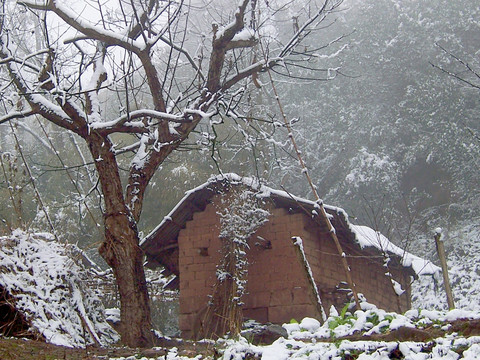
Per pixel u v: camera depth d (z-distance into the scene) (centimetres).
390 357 506
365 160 3044
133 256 1098
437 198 3241
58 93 1112
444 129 3077
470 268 2784
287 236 1538
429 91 3144
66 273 1046
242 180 1561
